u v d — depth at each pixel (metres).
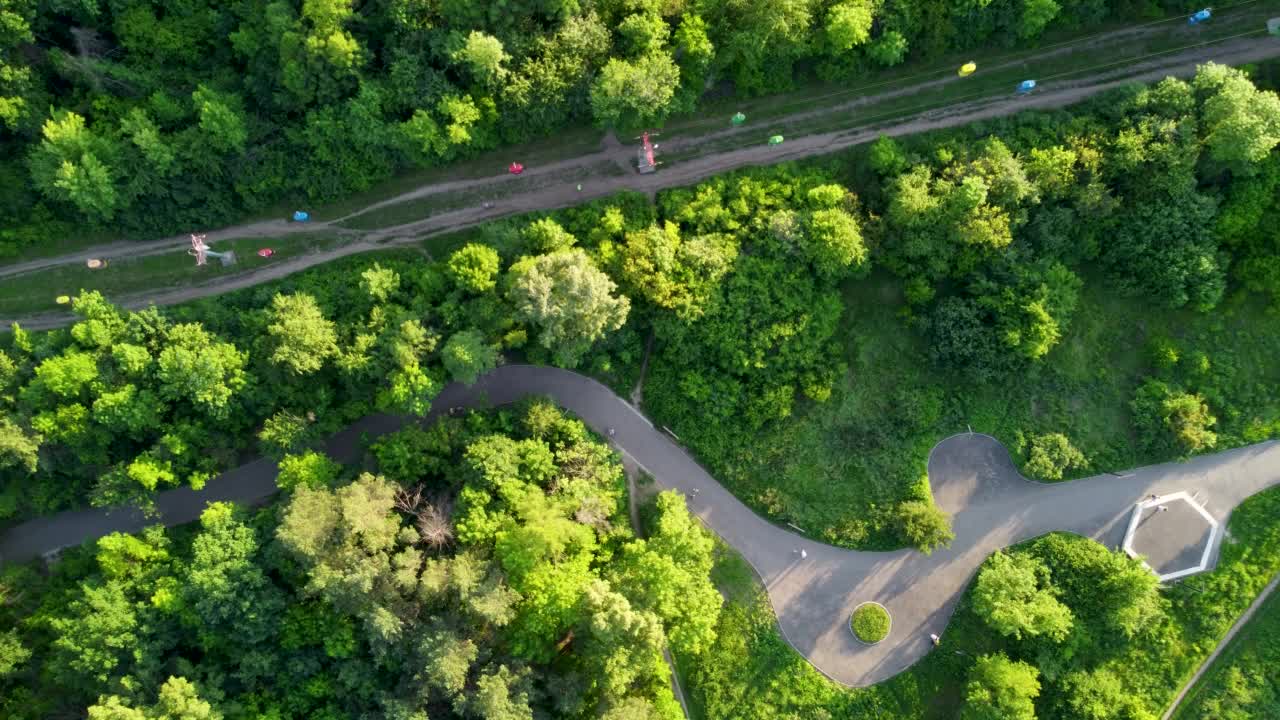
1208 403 89.50
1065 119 85.81
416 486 80.00
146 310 80.19
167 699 71.06
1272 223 84.56
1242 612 89.38
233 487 85.12
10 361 78.81
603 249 81.94
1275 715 87.44
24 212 81.19
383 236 86.12
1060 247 85.88
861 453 88.56
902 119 86.81
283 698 76.44
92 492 79.06
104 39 79.56
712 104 86.19
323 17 74.31
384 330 78.81
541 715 76.00
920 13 81.94
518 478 79.94
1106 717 85.94
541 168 86.25
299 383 80.44
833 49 81.69
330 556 72.56
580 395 87.56
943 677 88.06
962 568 89.00
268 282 85.19
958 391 89.25
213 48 81.88
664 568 77.88
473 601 72.25
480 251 78.81
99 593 74.81
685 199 85.25
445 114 79.00
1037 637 86.88
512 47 77.75
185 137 78.25
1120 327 89.44
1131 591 84.44
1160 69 87.25
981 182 79.69
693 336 84.44
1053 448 88.44
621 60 79.81
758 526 88.69
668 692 82.06
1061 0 83.25
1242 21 86.81
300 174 82.19
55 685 78.50
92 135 77.00
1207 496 89.75
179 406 80.44
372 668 75.81
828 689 87.50
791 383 86.88
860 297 88.88
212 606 73.56
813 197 82.75
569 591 75.12
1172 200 83.56
